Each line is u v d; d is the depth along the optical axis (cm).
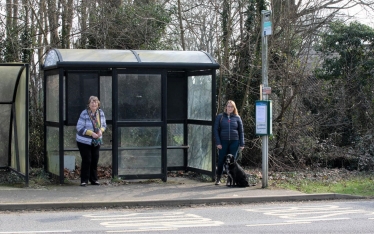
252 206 1035
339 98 1811
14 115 1281
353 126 1823
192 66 1252
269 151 1623
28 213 938
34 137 1528
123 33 1770
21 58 1622
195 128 1367
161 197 1069
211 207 1023
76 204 996
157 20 1723
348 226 820
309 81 1745
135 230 779
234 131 1238
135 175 1244
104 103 1353
